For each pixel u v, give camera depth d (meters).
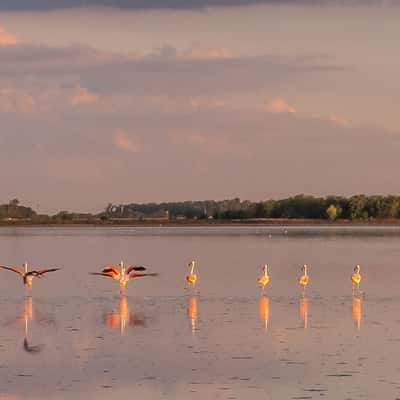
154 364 35.41
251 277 73.62
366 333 41.84
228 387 32.09
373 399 30.55
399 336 41.00
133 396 31.12
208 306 51.78
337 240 163.62
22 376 33.66
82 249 130.75
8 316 47.78
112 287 63.72
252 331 42.44
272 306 51.78
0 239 179.50
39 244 151.12
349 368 34.59
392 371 34.06
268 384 32.41
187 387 32.12
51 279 70.75
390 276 74.31
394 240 162.25
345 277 73.31
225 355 36.94
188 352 37.56
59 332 42.38
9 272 78.88
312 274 77.31
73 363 35.62
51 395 31.20
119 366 35.12
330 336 41.09
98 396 31.12
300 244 145.50
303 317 46.97
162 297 56.81
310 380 32.91
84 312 49.31
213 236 193.88
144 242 158.50
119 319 46.44
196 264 92.88
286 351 37.69
